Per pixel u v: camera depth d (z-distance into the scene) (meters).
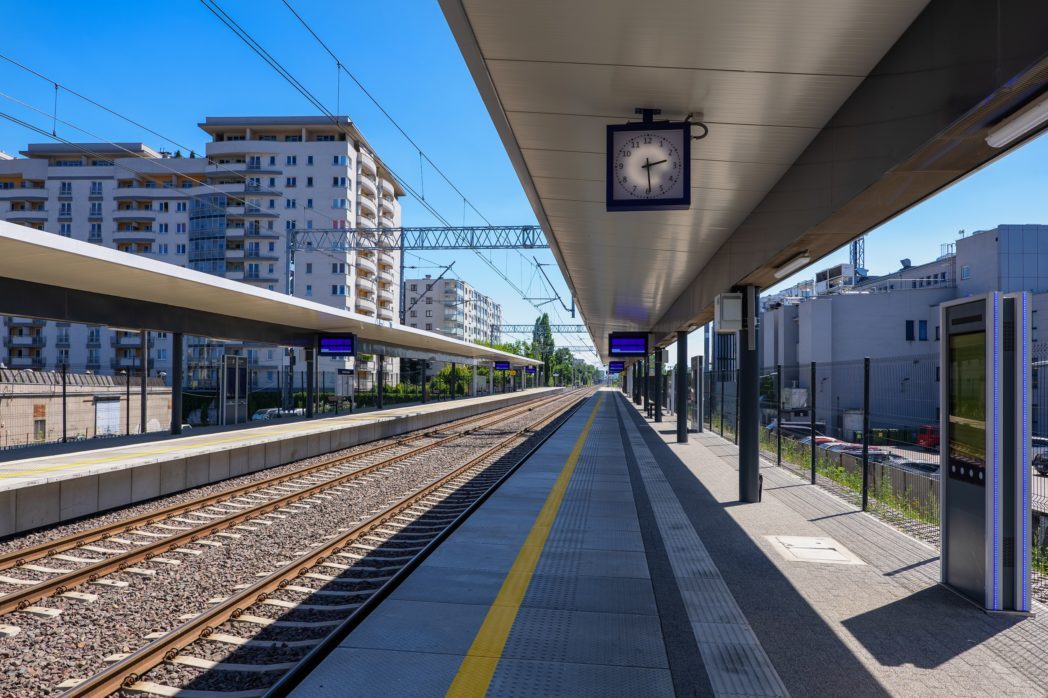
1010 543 5.25
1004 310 5.30
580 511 9.35
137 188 77.81
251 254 74.62
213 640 5.12
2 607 5.81
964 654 4.49
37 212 78.75
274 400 45.41
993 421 5.26
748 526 8.34
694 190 8.23
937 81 4.11
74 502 9.89
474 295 146.62
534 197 8.73
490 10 4.36
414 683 4.04
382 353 34.12
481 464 15.91
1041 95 3.56
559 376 150.88
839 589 5.84
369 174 81.06
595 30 4.59
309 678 4.10
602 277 16.05
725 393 23.89
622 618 5.13
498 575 6.27
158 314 17.56
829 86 5.38
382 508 10.66
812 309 38.06
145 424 19.73
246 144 75.25
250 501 11.26
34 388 26.05
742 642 4.68
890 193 5.36
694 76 5.26
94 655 4.94
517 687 3.99
